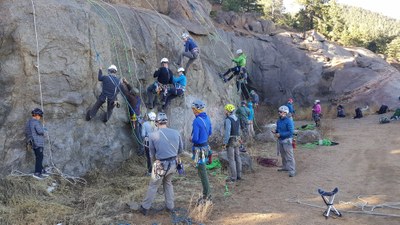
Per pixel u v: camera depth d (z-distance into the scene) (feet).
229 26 110.63
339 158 38.78
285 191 27.22
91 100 31.42
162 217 21.84
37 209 22.02
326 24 156.87
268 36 112.68
